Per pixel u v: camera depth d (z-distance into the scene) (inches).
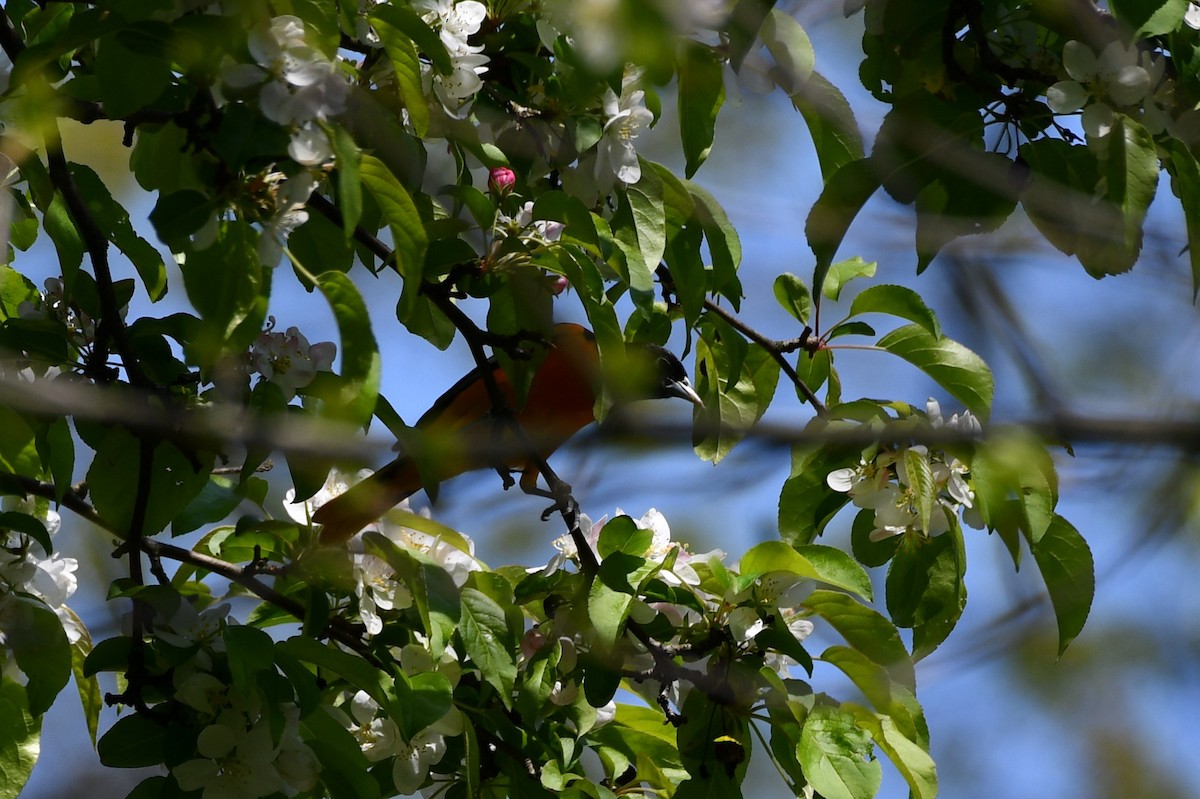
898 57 305.0
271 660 245.0
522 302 300.8
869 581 288.7
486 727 282.5
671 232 306.8
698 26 239.9
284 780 254.2
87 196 291.6
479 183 351.3
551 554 331.6
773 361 353.1
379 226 301.3
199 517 302.5
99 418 172.2
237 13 219.9
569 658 293.7
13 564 273.6
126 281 293.7
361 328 220.2
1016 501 293.4
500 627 281.9
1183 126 294.0
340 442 173.5
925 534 307.1
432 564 278.4
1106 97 281.6
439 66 264.1
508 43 303.6
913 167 282.7
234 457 291.6
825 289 350.0
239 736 250.5
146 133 301.3
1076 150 286.5
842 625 296.2
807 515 326.6
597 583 274.8
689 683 301.4
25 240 349.1
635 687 325.4
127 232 294.4
